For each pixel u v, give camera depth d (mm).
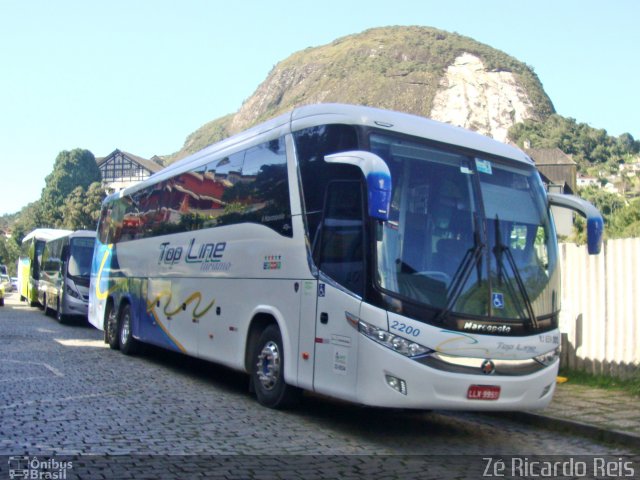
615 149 155750
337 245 7840
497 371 7348
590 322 11414
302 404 9672
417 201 7562
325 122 8352
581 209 8445
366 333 7207
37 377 11219
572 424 8398
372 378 7121
